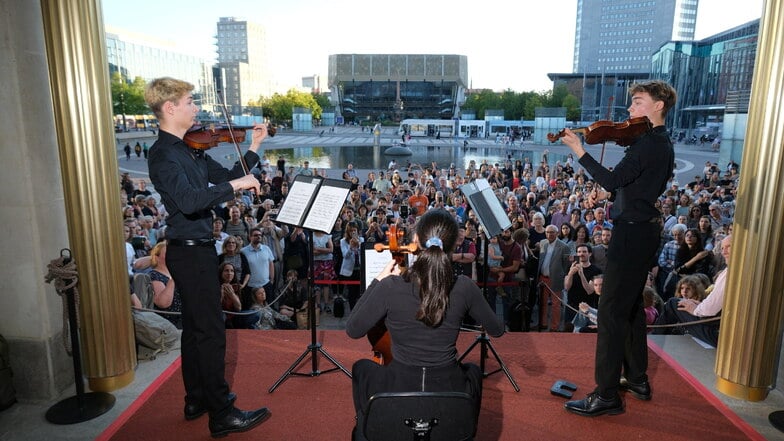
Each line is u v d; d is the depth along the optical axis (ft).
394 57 409.08
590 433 8.38
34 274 9.39
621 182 7.76
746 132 9.26
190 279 7.83
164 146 7.67
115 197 9.70
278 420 8.71
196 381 8.71
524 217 29.53
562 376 10.32
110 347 9.91
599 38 370.94
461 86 413.80
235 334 12.28
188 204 7.10
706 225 25.31
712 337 11.81
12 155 9.07
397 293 5.83
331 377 10.18
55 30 8.84
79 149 9.16
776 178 8.78
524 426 8.55
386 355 8.02
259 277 21.16
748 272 9.28
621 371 8.95
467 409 5.39
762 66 8.82
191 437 8.33
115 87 200.44
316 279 23.38
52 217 9.70
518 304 19.12
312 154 131.44
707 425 8.64
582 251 18.34
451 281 5.69
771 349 9.37
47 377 9.71
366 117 419.95
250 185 7.52
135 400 9.45
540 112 168.66
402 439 5.35
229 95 402.11
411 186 52.42
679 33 353.31
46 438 8.66
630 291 8.33
